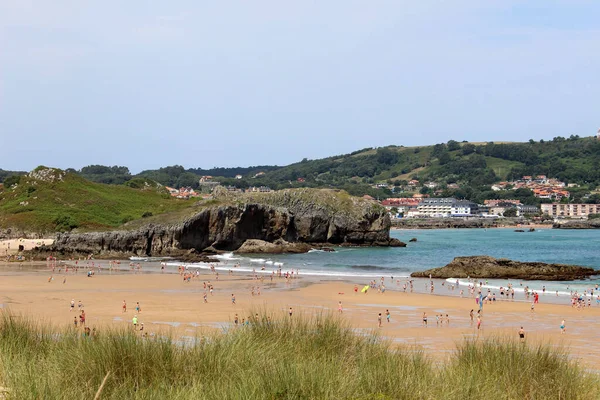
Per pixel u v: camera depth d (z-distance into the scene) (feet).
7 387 48.32
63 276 274.36
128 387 52.70
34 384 48.01
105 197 544.21
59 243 390.21
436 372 61.52
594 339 134.92
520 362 64.34
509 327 152.46
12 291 215.51
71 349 61.82
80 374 54.70
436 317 168.04
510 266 300.61
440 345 121.49
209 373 57.11
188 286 241.55
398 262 375.04
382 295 219.82
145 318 155.74
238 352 62.13
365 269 329.93
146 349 59.21
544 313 178.81
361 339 72.28
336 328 73.56
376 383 53.57
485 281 266.77
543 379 60.95
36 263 344.28
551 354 67.62
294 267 340.80
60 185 546.67
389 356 63.72
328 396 50.08
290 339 70.28
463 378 58.08
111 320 150.41
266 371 54.65
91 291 219.82
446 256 422.82
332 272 309.63
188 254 399.85
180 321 150.41
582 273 287.28
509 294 224.33
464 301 205.36
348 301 201.67
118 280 260.01
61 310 169.78
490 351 68.54
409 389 52.75
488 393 55.52
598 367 97.50
